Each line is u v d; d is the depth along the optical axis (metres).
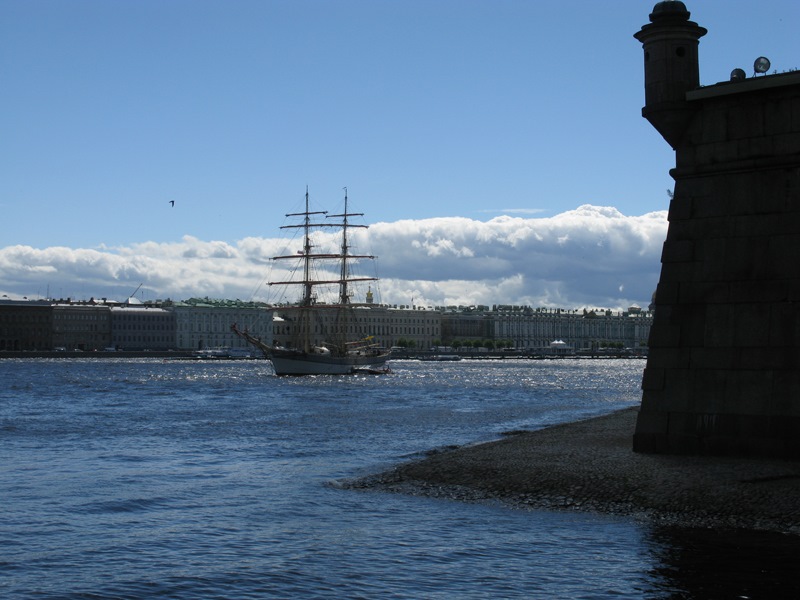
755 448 25.80
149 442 42.78
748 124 26.62
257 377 144.88
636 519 21.44
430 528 21.45
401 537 20.77
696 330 26.91
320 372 149.50
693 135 27.42
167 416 60.50
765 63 26.52
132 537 21.73
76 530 22.56
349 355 160.62
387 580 17.78
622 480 24.19
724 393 26.38
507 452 29.83
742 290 26.39
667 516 21.45
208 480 30.22
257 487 28.55
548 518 21.92
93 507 25.48
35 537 21.83
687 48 27.55
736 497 22.19
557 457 28.05
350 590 17.23
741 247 26.53
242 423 53.91
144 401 79.94
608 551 19.03
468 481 25.97
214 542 21.14
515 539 20.20
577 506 22.81
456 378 144.25
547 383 124.44
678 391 27.03
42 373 157.38
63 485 29.33
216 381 127.94
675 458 26.34
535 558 18.80
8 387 105.94
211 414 62.41
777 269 26.00
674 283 27.34
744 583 16.81
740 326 26.31
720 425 26.33
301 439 43.47
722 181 27.00
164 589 17.52
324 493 26.91
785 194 26.12
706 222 27.09
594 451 28.84
